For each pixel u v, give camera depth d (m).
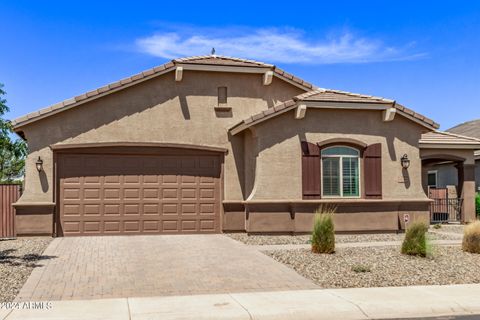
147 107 18.77
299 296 10.21
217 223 19.08
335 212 18.56
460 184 23.66
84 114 18.25
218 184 19.22
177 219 18.78
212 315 8.81
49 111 17.77
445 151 23.11
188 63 18.81
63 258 13.73
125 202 18.42
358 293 10.55
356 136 18.94
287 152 18.31
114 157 18.45
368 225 18.83
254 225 18.02
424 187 26.11
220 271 12.34
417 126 19.61
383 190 19.09
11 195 18.09
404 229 19.08
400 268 12.83
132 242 16.58
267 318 8.85
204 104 19.27
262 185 18.08
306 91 20.25
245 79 19.70
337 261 13.48
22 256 13.98
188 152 19.02
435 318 9.15
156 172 18.73
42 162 17.81
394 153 19.30
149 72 18.59
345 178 18.89
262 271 12.38
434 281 11.77
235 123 19.47
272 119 18.27
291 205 18.20
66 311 8.98
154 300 9.80
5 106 22.17
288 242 16.69
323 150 18.77
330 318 9.05
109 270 12.34
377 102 18.73
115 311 9.00
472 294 10.58
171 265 12.96
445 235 19.05
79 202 18.09
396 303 9.77
